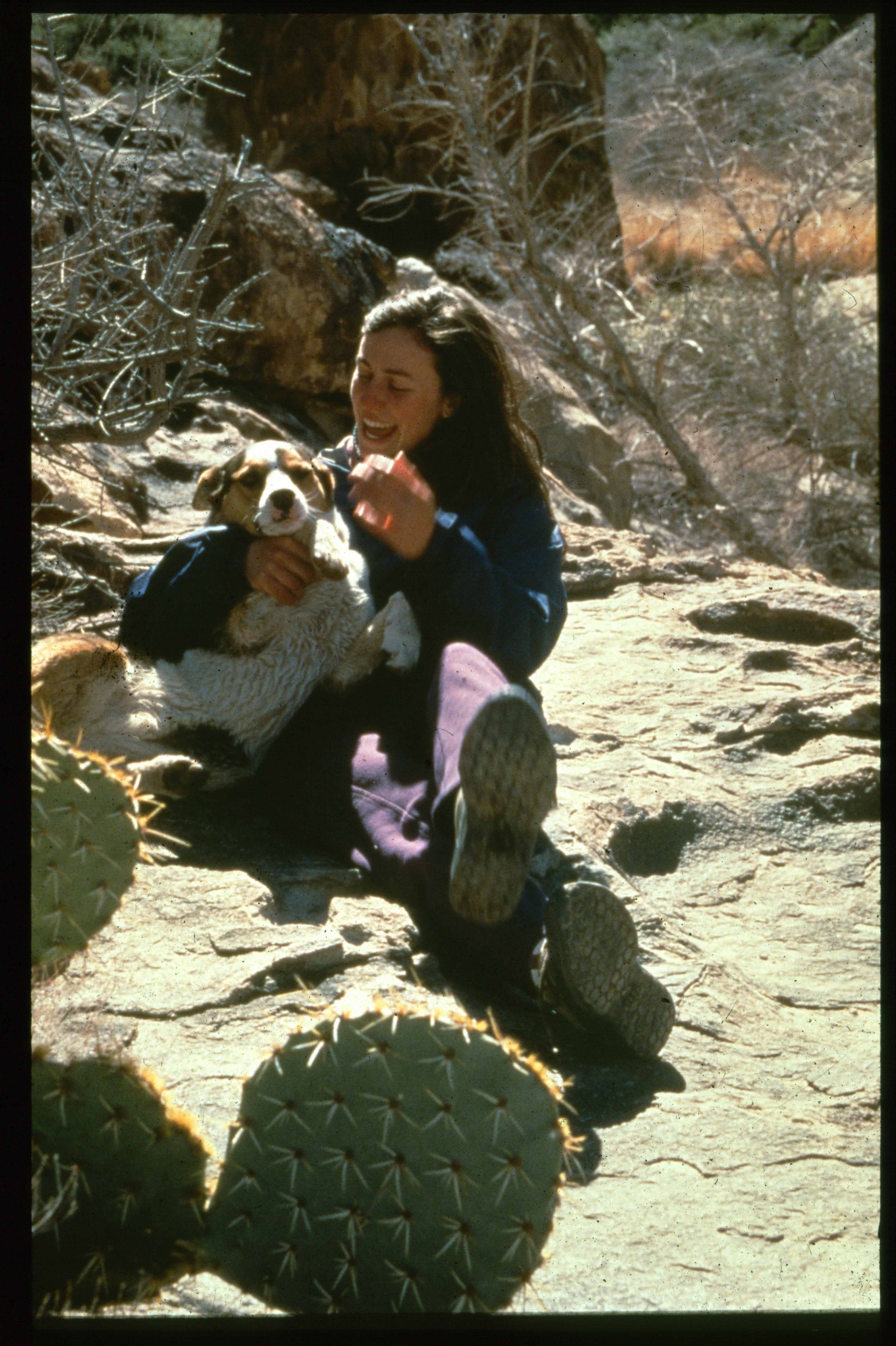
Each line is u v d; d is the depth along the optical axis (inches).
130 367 201.3
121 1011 101.7
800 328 458.0
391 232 480.7
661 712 190.7
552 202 484.7
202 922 114.7
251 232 333.7
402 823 123.2
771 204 481.4
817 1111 105.0
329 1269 70.9
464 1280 70.6
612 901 103.0
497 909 97.0
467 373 129.6
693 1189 92.5
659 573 257.1
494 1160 70.6
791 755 181.8
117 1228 70.2
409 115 458.3
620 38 489.1
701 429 460.1
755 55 461.1
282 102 465.7
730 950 135.8
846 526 456.8
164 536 252.2
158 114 244.4
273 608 131.9
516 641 121.1
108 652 127.1
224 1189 71.8
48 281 209.3
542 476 135.0
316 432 356.5
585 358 442.0
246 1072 95.6
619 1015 106.5
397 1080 71.3
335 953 112.3
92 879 84.0
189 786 128.8
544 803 93.4
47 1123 69.2
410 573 137.9
